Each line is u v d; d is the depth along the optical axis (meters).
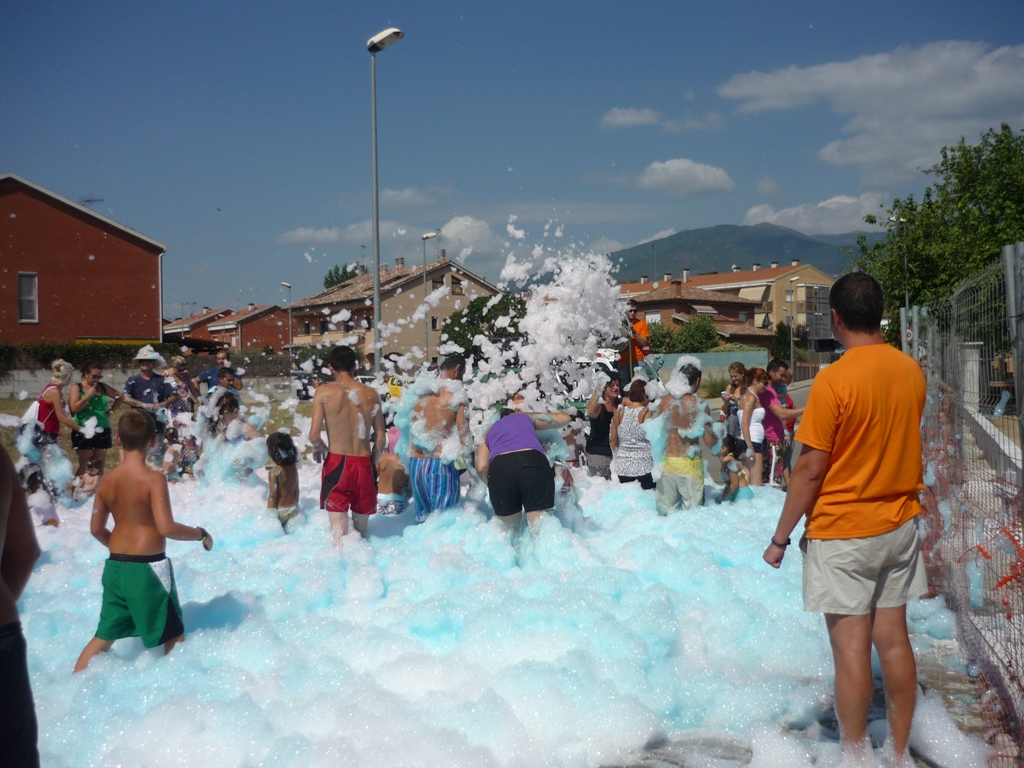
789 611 5.38
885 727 3.77
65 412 9.45
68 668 4.38
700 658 4.55
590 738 3.73
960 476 4.94
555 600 4.94
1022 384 3.25
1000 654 3.90
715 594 5.55
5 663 2.46
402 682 4.16
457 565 5.81
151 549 4.46
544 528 6.31
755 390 9.29
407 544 7.01
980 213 30.41
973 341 4.56
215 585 5.70
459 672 4.18
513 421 6.50
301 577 5.86
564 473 7.45
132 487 4.44
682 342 57.03
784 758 3.49
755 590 5.62
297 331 48.53
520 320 8.81
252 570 5.95
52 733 3.64
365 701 3.82
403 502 8.40
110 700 3.94
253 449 9.77
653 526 7.46
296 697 4.00
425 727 3.61
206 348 43.41
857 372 3.29
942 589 5.52
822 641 4.77
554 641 4.54
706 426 7.75
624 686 4.07
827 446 3.31
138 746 3.57
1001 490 3.90
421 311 10.01
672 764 3.56
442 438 7.34
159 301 35.16
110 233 34.03
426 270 36.25
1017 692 3.57
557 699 3.86
